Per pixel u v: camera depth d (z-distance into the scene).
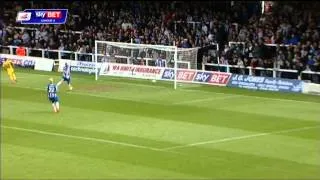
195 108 58.28
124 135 46.75
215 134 47.19
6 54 91.19
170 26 87.75
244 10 90.31
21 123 51.12
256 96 65.56
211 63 76.25
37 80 76.12
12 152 41.50
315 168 37.84
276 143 44.38
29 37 94.25
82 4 100.62
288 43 76.56
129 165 38.38
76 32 90.31
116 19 93.19
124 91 68.38
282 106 59.72
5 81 75.31
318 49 71.38
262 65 73.75
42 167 37.88
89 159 39.75
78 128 49.25
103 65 78.75
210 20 87.75
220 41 81.50
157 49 74.12
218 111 56.88
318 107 59.25
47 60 85.38
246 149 42.56
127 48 76.50
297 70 69.62
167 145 43.59
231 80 71.75
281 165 38.50
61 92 67.69
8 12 101.56
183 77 74.31
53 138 45.69
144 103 60.91
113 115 54.72
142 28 88.62
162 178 35.59
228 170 37.34
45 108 58.12
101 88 70.44
